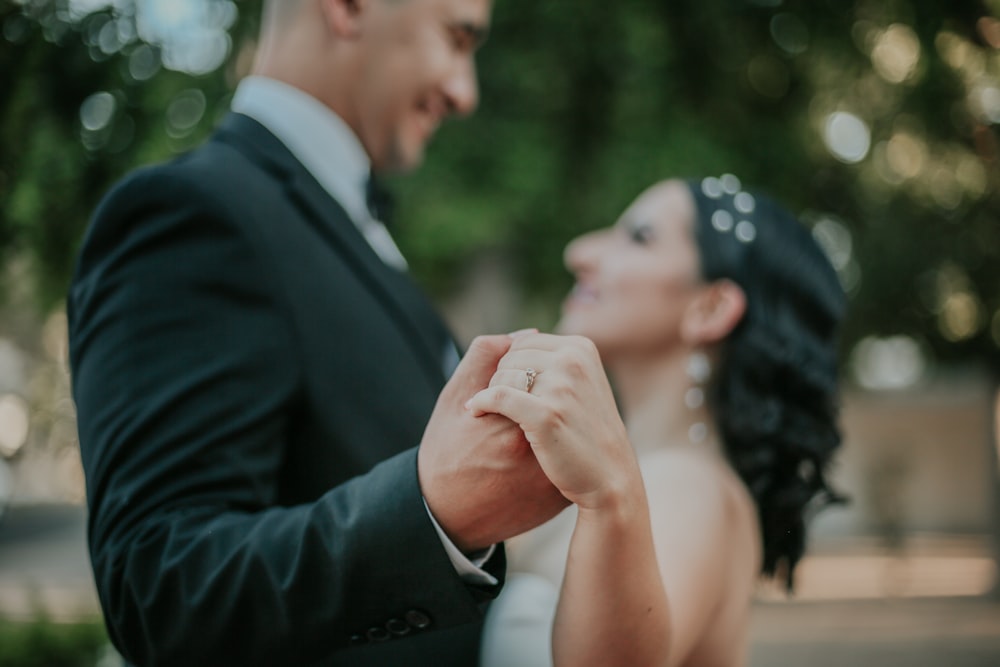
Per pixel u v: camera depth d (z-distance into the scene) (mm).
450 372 1690
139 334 1128
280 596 918
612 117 8125
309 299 1255
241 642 940
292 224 1333
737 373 2062
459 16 1677
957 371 11797
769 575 2145
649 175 7938
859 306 10383
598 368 907
